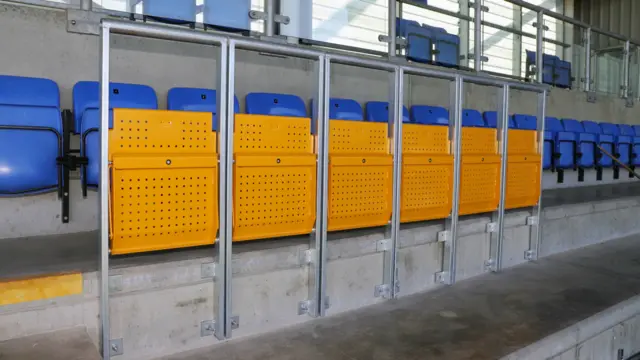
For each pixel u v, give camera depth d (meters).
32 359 1.79
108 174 2.07
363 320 2.87
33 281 1.99
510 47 6.41
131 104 3.04
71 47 3.03
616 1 8.95
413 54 4.97
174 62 3.39
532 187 4.14
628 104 7.85
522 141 4.06
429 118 4.71
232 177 2.42
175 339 2.38
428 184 3.31
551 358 2.61
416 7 5.43
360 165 2.90
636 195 5.50
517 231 4.16
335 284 2.97
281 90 3.93
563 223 4.59
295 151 2.66
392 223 3.10
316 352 2.43
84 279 2.10
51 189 2.77
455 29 5.71
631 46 8.01
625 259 4.32
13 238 2.85
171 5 3.36
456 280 3.70
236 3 3.65
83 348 1.88
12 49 2.86
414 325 2.80
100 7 3.30
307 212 2.69
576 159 5.95
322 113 2.71
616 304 3.17
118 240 2.13
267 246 2.70
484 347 2.50
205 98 3.37
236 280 2.56
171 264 2.31
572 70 7.24
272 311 2.70
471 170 3.62
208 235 2.38
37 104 2.79
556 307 3.12
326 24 4.59
